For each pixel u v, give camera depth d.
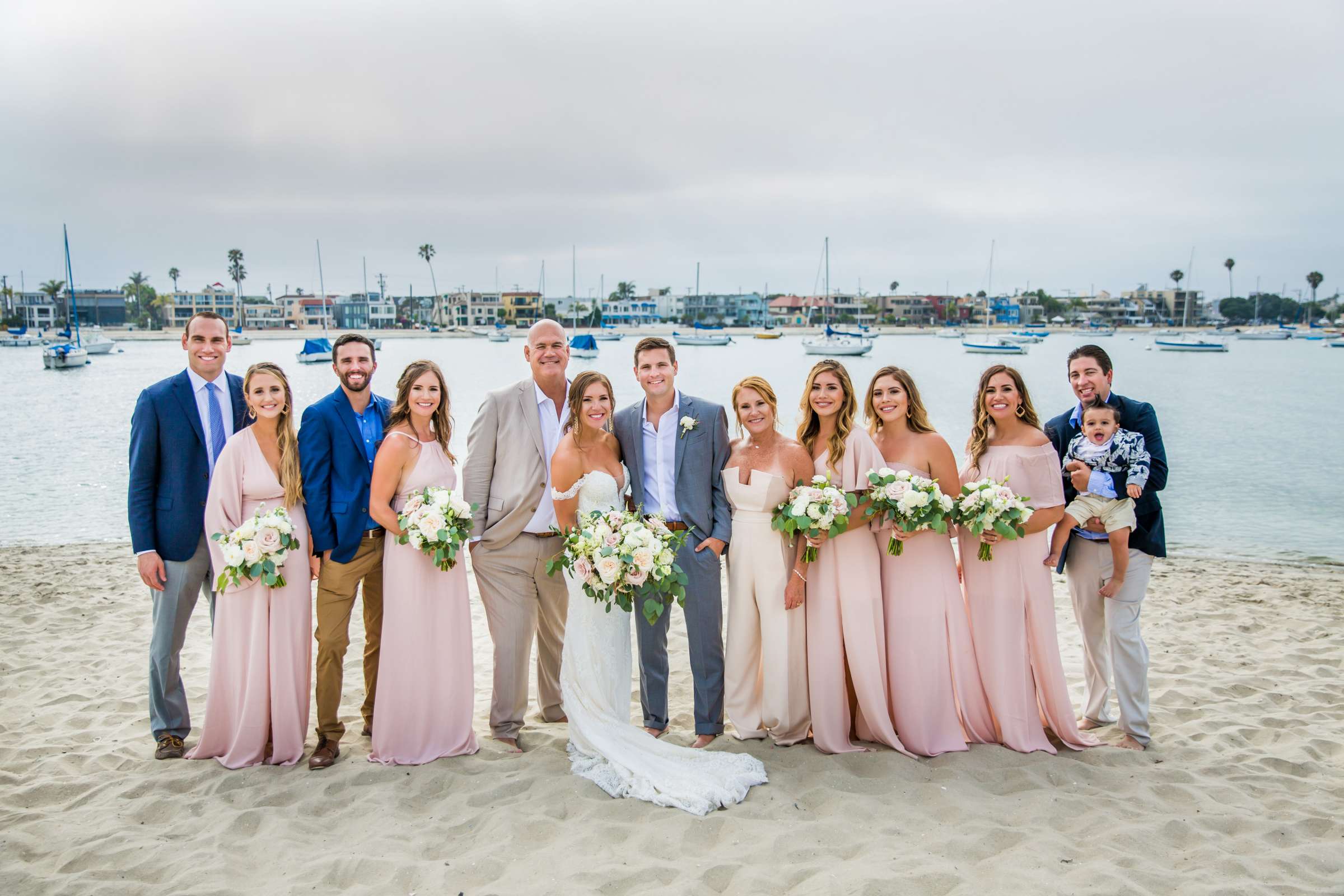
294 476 4.68
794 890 3.44
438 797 4.35
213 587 5.01
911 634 4.73
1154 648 6.95
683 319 180.38
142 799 4.30
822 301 174.12
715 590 4.94
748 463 4.91
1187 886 3.43
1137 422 4.91
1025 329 161.00
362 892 3.48
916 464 4.80
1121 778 4.46
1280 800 4.24
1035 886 3.39
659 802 4.17
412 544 4.58
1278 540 12.34
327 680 4.75
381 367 57.62
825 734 4.76
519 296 160.38
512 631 4.98
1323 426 27.48
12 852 3.83
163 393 4.79
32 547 11.01
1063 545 5.10
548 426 5.08
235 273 149.75
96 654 6.74
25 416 29.97
